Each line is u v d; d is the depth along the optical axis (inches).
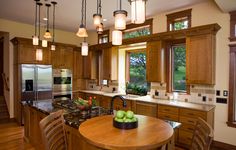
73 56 256.4
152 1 149.9
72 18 197.5
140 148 52.2
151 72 180.4
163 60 176.6
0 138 160.4
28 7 165.0
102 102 216.8
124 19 67.8
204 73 143.9
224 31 143.6
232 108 139.3
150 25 191.0
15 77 212.4
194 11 159.9
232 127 138.9
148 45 182.7
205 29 141.3
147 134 62.2
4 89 249.6
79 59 265.0
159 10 171.5
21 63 202.4
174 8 166.4
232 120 139.0
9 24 211.6
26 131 151.8
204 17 154.1
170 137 60.2
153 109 163.6
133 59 226.2
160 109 158.4
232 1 121.5
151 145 53.4
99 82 259.0
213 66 143.9
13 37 214.4
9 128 188.5
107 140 56.4
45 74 218.1
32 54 210.2
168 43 180.9
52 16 190.9
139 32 206.5
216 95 147.1
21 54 202.5
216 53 147.0
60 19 201.6
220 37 145.5
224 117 142.9
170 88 181.2
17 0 148.6
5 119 216.4
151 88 194.1
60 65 238.2
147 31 198.1
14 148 139.8
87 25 225.6
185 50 170.4
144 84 211.8
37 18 198.5
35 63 212.7
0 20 205.0
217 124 146.0
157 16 185.0
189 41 151.8
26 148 139.3
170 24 176.1
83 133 62.7
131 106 181.8
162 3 154.4
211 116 140.2
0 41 268.7
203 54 144.2
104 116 86.8
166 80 181.3
